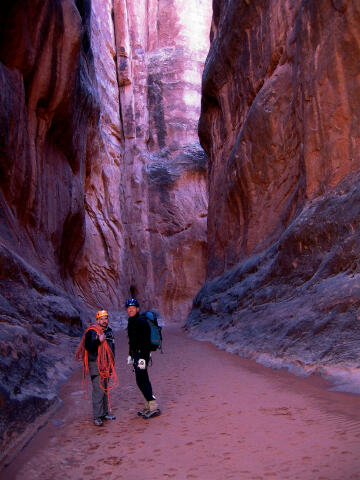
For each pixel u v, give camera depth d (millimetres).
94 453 3420
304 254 8391
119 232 28047
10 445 3352
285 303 8180
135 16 36000
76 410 4824
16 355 4758
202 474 2805
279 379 5699
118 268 26469
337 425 3469
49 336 8414
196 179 33156
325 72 8883
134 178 32156
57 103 14164
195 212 32219
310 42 9516
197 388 5637
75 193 17594
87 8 20922
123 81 33844
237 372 6609
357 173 7883
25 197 12453
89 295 22969
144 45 36906
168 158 33781
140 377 4504
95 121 22453
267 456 2980
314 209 8531
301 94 9984
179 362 8188
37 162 13445
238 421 3945
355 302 5938
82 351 4762
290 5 12312
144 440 3668
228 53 16547
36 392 4566
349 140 8328
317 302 6785
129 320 4750
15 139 11578
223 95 17750
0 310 6301
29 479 2920
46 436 3840
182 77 35781
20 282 9008
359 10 8102
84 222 19719
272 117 12438
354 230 7141
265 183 12945
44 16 12867
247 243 13250
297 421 3736
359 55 8195
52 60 13578
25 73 12641
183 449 3342
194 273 31312
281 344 6914
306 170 9266
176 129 34656
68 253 18406
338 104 8547
